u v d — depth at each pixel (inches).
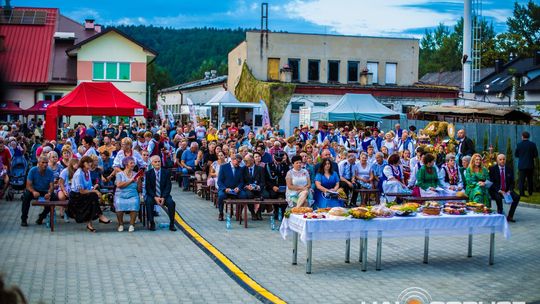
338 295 354.9
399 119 1432.1
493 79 2716.5
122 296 345.7
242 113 1915.6
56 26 2050.9
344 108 1274.6
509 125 1089.4
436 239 564.4
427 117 1459.2
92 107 978.7
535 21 3368.6
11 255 458.3
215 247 501.0
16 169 791.1
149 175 592.4
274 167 671.8
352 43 2098.9
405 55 2138.3
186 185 928.3
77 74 1900.8
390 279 399.9
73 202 569.3
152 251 483.8
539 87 2164.1
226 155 822.5
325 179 599.8
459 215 450.3
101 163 730.8
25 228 587.2
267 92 1829.5
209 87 2385.6
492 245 454.6
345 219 415.5
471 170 651.5
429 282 393.4
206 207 751.7
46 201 576.4
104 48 1908.2
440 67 4825.3
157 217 667.4
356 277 403.9
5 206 737.6
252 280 389.1
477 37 2212.1
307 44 2064.5
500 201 673.0
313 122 1566.2
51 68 1914.4
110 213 693.9
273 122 1824.6
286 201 623.5
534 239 569.3
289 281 389.1
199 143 1104.2
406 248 514.6
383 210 429.4
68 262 437.4
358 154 957.2
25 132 1465.3
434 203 458.3
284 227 450.3
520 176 908.0
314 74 2079.2
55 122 987.9
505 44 3287.4
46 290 357.1
